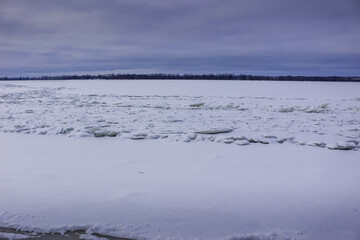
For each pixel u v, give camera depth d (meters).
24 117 14.48
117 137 9.70
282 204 4.58
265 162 6.98
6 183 5.41
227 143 8.94
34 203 4.58
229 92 37.16
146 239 3.69
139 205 4.53
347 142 8.50
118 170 6.25
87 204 4.55
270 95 33.12
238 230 3.84
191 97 29.19
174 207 4.46
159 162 6.89
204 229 3.87
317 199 4.77
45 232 3.86
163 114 16.11
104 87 47.19
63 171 6.16
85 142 8.99
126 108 19.05
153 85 52.53
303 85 54.34
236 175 5.98
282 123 13.28
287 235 3.72
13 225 3.98
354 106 21.41
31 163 6.74
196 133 10.38
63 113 16.20
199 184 5.43
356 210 4.38
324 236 3.70
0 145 8.52
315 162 7.00
